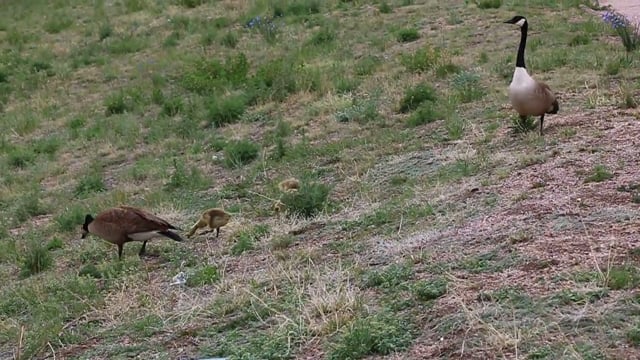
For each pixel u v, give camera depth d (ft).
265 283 29.22
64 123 63.26
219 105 57.31
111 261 36.29
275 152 48.42
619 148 34.37
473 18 71.05
